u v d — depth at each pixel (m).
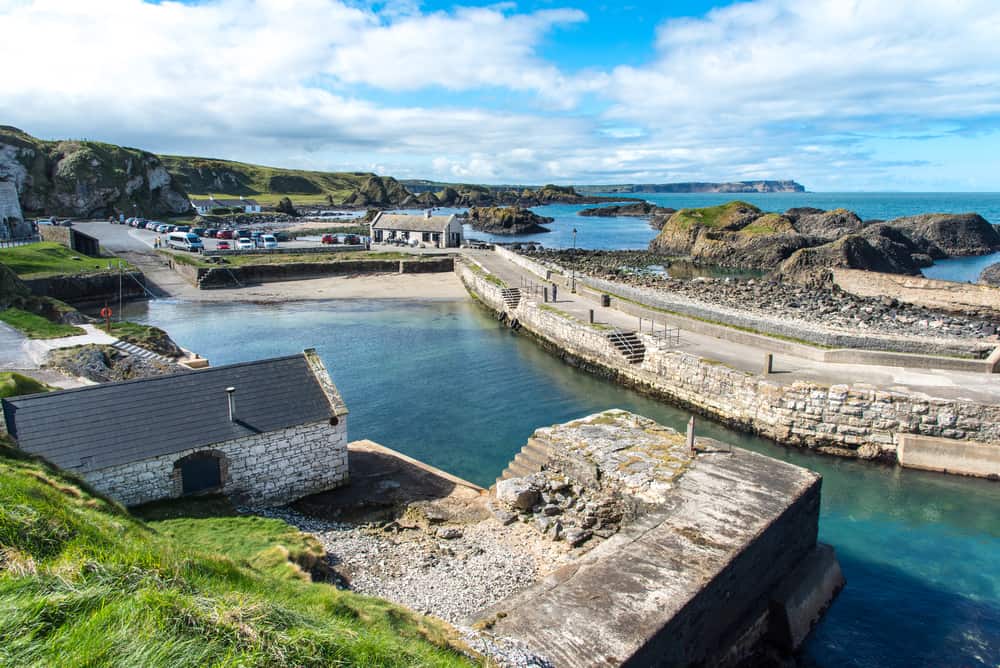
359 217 171.50
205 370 19.92
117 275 59.84
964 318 50.84
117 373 30.02
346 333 48.59
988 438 24.67
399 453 25.14
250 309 57.28
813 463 26.48
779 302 53.34
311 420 19.72
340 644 8.02
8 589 6.96
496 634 11.28
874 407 26.36
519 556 16.67
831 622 16.55
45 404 17.03
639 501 17.19
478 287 62.78
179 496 17.61
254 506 18.92
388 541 17.42
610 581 12.95
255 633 7.38
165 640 6.75
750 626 15.01
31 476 12.31
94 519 10.33
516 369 40.00
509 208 154.12
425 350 44.06
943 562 19.23
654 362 35.03
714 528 14.98
